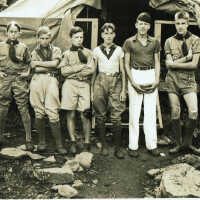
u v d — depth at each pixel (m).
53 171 4.53
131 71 5.25
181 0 5.85
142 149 5.54
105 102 5.29
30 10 6.29
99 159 5.15
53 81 5.26
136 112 5.24
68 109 5.27
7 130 6.24
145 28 5.08
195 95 5.24
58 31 5.97
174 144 5.73
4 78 5.22
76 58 5.24
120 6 7.87
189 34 5.23
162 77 7.00
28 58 5.26
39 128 5.30
